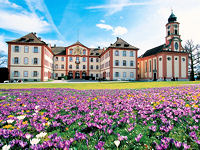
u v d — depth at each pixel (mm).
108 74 38781
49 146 1542
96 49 53844
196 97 4609
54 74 47219
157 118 2666
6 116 2805
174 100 4199
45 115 2855
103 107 3635
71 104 4234
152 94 5961
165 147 1496
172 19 36938
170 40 35969
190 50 42031
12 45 32469
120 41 39000
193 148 1611
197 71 41625
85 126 2393
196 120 2326
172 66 34344
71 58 48219
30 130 2168
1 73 30062
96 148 1520
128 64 37312
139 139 1714
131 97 5039
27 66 32844
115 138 1893
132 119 2740
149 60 40531
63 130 2209
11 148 1589
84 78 48656
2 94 6812
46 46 35531
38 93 7293
